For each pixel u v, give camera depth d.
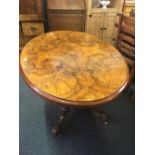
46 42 1.50
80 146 1.48
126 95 1.97
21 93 1.91
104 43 1.57
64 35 1.65
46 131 1.56
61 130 1.55
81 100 0.99
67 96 1.01
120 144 1.51
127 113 1.78
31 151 1.41
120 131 1.62
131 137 1.57
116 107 1.83
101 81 1.12
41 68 1.19
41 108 1.76
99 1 2.44
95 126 1.64
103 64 1.28
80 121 1.67
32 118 1.66
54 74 1.15
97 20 2.46
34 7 2.20
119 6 2.38
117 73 1.20
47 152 1.42
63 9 2.32
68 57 1.33
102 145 1.50
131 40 1.72
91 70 1.21
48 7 2.29
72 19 2.42
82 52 1.41
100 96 1.03
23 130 1.55
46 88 1.05
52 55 1.34
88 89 1.06
